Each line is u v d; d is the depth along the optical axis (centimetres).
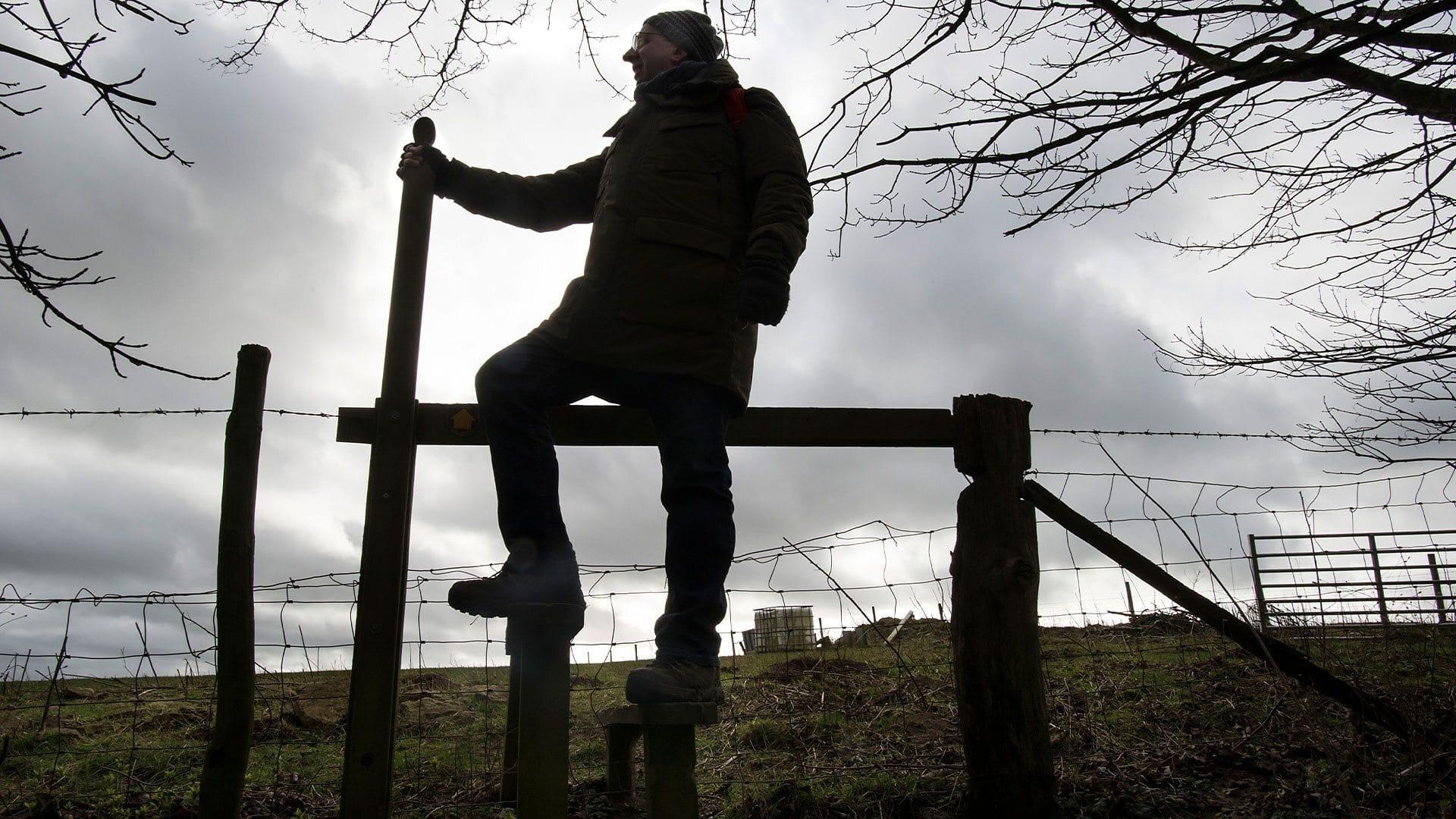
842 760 401
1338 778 303
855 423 318
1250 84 312
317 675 733
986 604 313
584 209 289
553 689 221
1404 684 438
